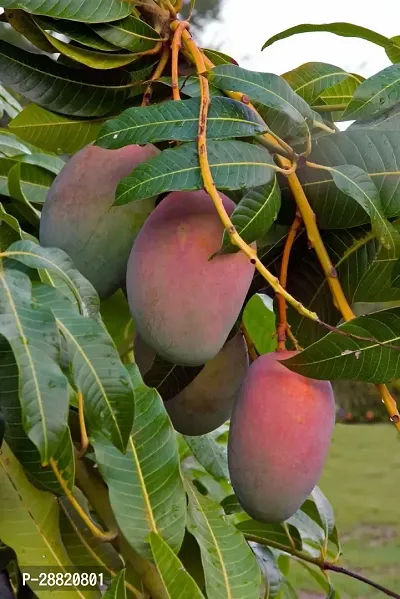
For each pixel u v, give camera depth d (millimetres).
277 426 846
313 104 1075
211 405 1008
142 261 800
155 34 888
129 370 965
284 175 832
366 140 869
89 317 778
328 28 978
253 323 1269
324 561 1230
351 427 9609
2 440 866
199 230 793
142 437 936
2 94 1428
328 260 871
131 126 749
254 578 959
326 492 6301
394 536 5102
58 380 677
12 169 976
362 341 793
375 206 800
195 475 1535
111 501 890
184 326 784
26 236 874
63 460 852
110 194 849
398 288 952
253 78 812
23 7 825
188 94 860
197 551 1068
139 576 923
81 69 945
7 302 706
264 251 959
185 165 732
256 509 866
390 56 1013
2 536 878
